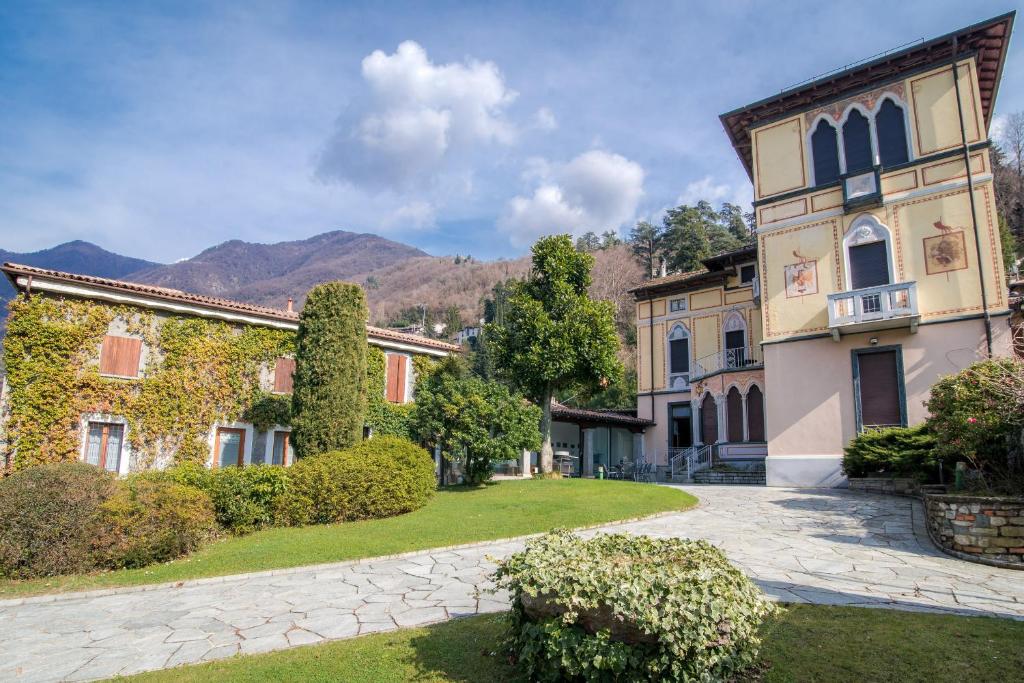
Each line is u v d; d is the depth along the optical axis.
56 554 9.64
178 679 5.31
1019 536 8.95
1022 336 17.42
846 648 5.28
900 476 16.38
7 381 15.91
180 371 18.52
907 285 18.64
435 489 17.31
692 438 30.17
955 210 18.55
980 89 20.78
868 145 20.44
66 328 16.78
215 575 9.39
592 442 32.81
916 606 6.81
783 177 22.09
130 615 7.61
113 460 17.17
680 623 4.20
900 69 19.97
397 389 23.89
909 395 18.53
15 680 5.57
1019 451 11.12
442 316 128.25
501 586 5.45
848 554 9.73
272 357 20.47
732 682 4.57
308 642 6.30
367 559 10.26
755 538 11.08
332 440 16.61
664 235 72.06
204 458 18.55
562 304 21.59
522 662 5.02
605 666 4.30
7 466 15.57
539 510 14.13
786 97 21.92
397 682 5.02
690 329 32.28
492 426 18.95
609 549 5.60
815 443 19.91
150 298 18.11
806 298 20.88
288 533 12.41
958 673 4.70
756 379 26.36
